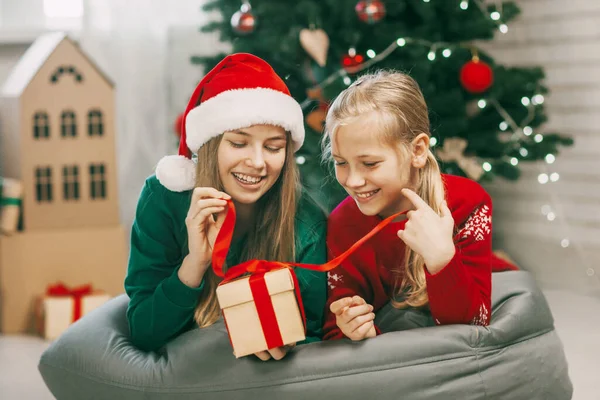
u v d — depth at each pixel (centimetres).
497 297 158
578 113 309
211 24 305
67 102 273
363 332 135
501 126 301
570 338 240
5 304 266
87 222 280
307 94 288
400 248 152
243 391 133
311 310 154
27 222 271
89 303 261
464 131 299
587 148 307
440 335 137
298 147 152
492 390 138
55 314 257
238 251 156
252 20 277
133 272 153
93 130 280
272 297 125
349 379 133
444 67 290
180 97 343
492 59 298
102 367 145
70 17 336
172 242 153
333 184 263
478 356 138
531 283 167
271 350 130
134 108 336
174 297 142
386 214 150
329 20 286
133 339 152
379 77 144
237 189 142
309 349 136
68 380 149
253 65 148
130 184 338
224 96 140
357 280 155
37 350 246
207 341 138
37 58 275
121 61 333
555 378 148
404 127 138
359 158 136
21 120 266
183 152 155
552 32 314
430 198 144
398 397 133
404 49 284
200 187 138
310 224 156
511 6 300
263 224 152
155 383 138
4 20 330
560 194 317
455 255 135
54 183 274
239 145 140
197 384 135
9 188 265
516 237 334
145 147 340
